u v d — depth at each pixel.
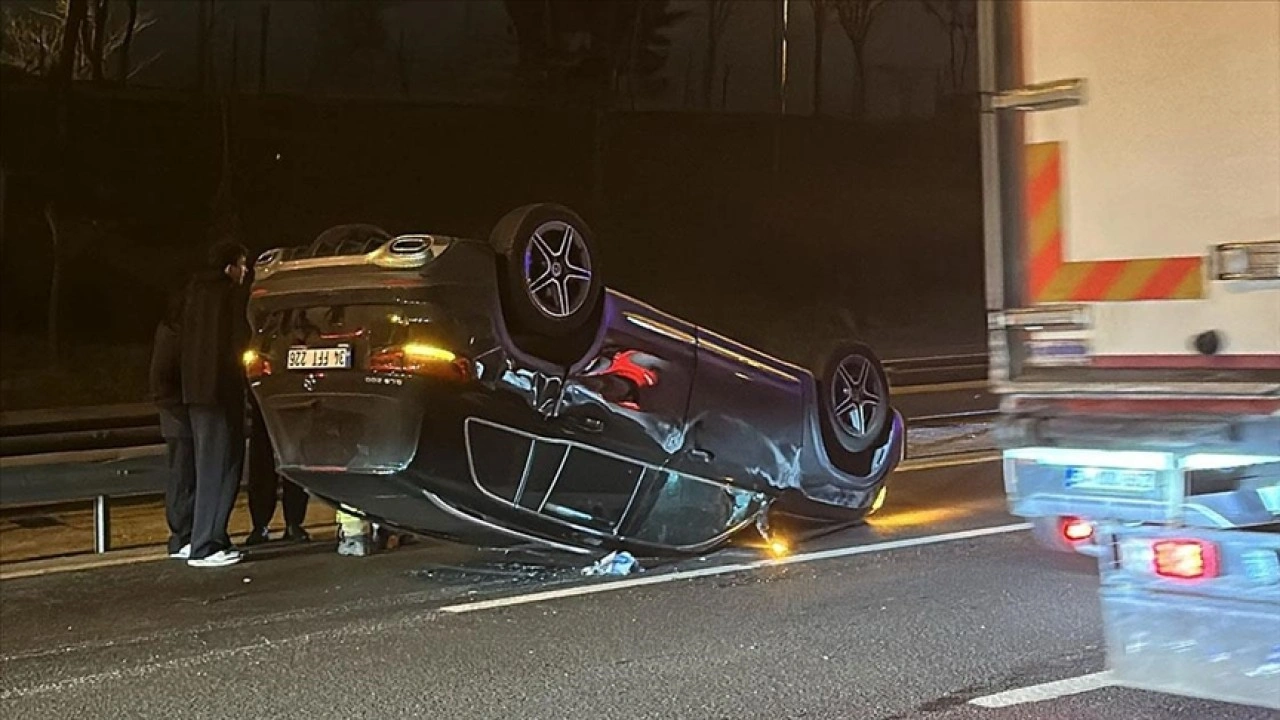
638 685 5.55
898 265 38.25
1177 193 4.59
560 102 41.38
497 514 7.54
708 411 8.08
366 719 5.21
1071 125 4.84
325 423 7.26
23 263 32.12
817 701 5.27
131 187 34.47
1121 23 4.71
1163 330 4.62
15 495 9.21
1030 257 4.94
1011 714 5.02
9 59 33.50
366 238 7.66
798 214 40.28
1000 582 7.34
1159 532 4.62
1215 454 4.47
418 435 7.04
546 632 6.54
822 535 9.09
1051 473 4.91
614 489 7.88
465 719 5.17
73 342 30.78
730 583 7.60
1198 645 4.52
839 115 42.88
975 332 34.06
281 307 7.50
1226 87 4.46
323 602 7.46
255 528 9.47
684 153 41.88
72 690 5.77
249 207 35.94
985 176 5.03
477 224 38.19
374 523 8.05
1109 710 5.04
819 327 34.81
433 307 7.01
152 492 9.86
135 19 35.06
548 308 7.24
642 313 7.85
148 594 7.89
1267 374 4.37
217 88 36.50
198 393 8.63
